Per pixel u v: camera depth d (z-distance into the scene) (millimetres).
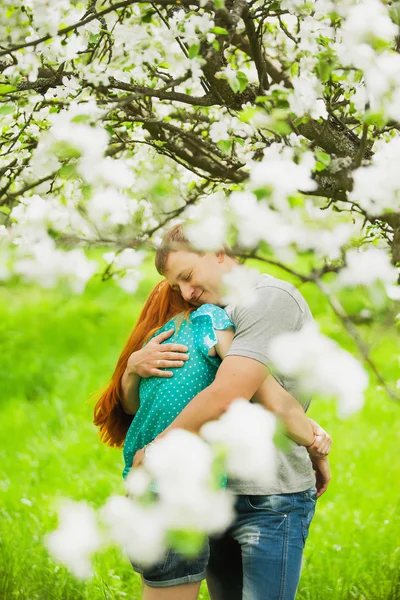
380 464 5129
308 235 1821
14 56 2504
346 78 2139
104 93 2648
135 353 2340
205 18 2102
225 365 2129
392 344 5957
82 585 3355
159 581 2178
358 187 1897
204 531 1310
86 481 4895
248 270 1883
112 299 9758
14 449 5762
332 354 1389
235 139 2404
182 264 2273
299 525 2275
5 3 2537
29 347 8617
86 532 1386
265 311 2168
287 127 1981
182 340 2303
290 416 2191
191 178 3035
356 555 3822
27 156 2777
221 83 2512
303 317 2242
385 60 1808
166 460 1322
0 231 2660
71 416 6324
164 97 2527
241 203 1706
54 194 2906
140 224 2750
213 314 2250
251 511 2244
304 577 3527
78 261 2074
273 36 2848
